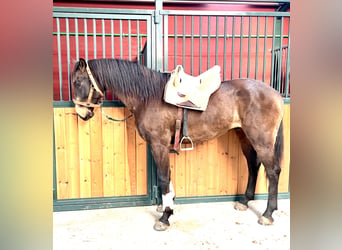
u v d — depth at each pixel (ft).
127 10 6.42
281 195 7.57
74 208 6.90
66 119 6.63
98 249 5.13
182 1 8.92
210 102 5.75
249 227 6.00
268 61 9.25
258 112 5.67
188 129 5.79
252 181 6.84
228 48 9.01
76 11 6.28
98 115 6.72
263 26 9.20
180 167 7.14
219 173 7.31
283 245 5.27
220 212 6.76
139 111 5.76
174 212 6.76
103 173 6.93
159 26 6.60
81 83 5.70
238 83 5.94
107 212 6.81
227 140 7.23
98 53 8.51
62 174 6.77
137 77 5.70
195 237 5.57
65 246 5.23
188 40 8.87
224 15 6.67
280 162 6.10
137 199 7.13
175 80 5.54
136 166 7.02
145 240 5.46
